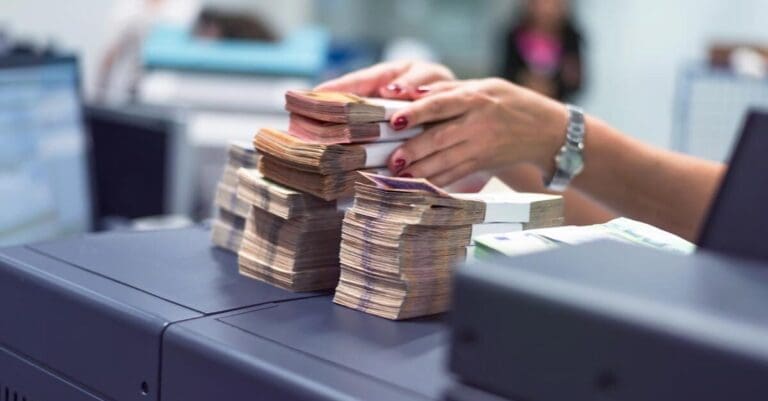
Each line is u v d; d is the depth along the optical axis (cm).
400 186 59
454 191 74
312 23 502
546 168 81
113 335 57
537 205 65
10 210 119
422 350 52
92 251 71
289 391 47
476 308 42
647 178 86
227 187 74
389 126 67
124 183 176
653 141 434
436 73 80
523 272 42
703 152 232
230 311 58
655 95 433
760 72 231
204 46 193
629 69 436
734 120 231
